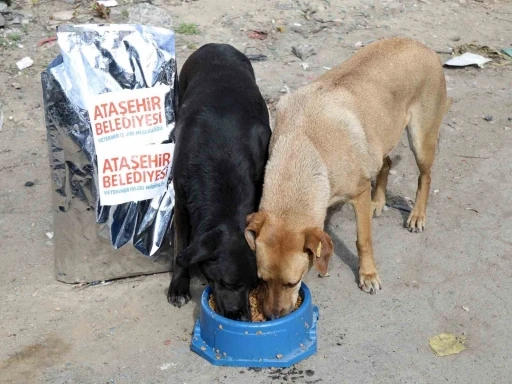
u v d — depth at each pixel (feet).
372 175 6.52
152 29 6.17
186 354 5.82
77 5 11.73
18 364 5.72
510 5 13.21
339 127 6.04
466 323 6.20
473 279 6.77
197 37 11.15
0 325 6.13
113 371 5.65
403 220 7.71
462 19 12.59
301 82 10.25
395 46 7.01
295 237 5.28
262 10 12.12
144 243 6.50
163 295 6.52
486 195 8.12
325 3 12.55
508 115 9.85
